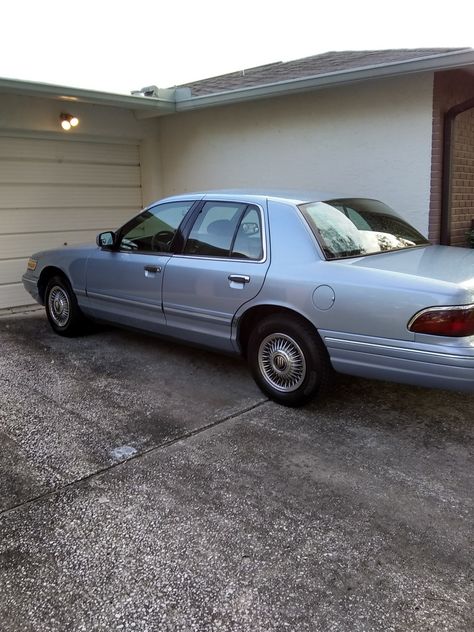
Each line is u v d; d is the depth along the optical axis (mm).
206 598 2350
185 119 8750
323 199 4598
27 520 2896
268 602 2328
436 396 4539
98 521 2887
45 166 8086
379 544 2699
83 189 8602
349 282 3744
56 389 4781
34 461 3520
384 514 2943
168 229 5074
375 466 3443
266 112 7625
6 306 8031
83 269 5883
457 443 3740
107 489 3191
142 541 2725
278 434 3885
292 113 7324
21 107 7500
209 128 8430
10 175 7727
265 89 6848
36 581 2455
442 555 2621
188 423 4082
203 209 4844
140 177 9383
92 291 5820
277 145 7578
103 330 6777
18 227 7953
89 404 4449
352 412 4242
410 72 5695
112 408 4363
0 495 3131
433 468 3418
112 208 9047
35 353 5844
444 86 6133
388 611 2277
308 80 6402
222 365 5406
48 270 6453
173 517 2920
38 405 4426
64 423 4086
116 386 4852
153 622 2225
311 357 4039
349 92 6703
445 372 3395
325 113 6980
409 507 3006
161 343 6203
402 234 4758
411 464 3467
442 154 6234
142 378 5051
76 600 2342
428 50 7246
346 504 3035
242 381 4953
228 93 7254
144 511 2973
